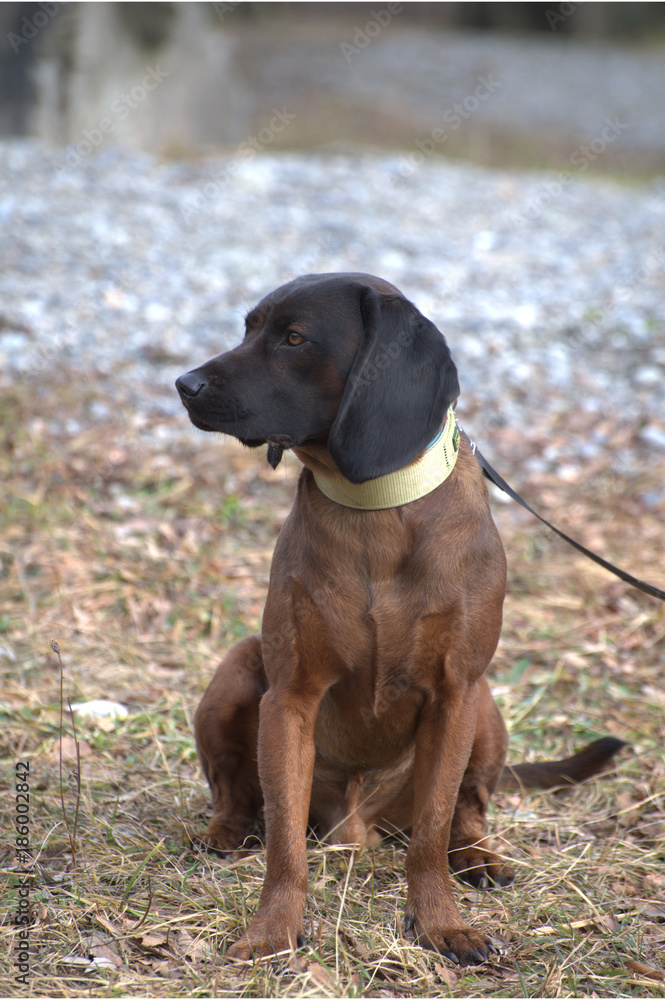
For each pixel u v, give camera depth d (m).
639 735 4.77
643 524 7.02
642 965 3.00
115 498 7.01
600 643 5.66
